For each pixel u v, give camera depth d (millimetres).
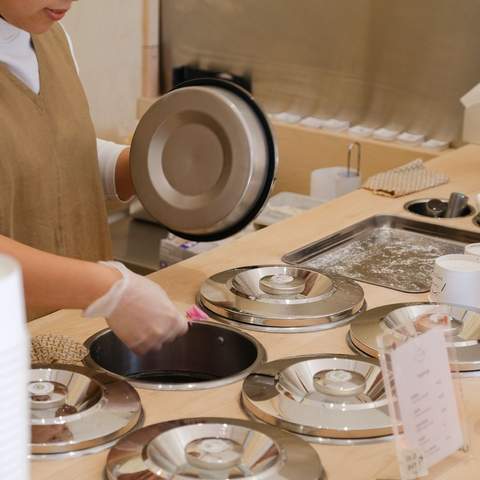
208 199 2127
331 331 1919
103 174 2611
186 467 1375
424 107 3916
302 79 4172
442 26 3789
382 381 1618
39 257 1745
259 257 2361
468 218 2703
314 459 1396
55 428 1475
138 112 4492
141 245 4016
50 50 2459
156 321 1790
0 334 989
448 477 1414
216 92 2102
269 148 2100
